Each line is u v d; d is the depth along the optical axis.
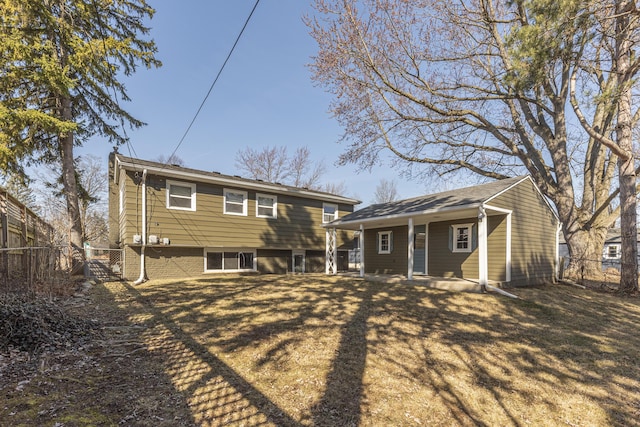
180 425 2.48
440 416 2.87
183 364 3.66
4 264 6.09
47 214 25.06
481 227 8.75
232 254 13.20
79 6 9.42
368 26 11.34
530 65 7.99
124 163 10.20
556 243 12.12
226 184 12.53
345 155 15.32
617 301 8.24
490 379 3.69
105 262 11.43
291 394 3.08
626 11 7.03
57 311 4.68
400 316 6.20
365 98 13.58
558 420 2.95
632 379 3.81
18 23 8.73
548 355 4.48
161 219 11.05
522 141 13.91
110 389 2.97
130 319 5.47
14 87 9.92
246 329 5.07
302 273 14.61
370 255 14.17
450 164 16.77
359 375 3.58
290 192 14.45
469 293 8.49
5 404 2.57
